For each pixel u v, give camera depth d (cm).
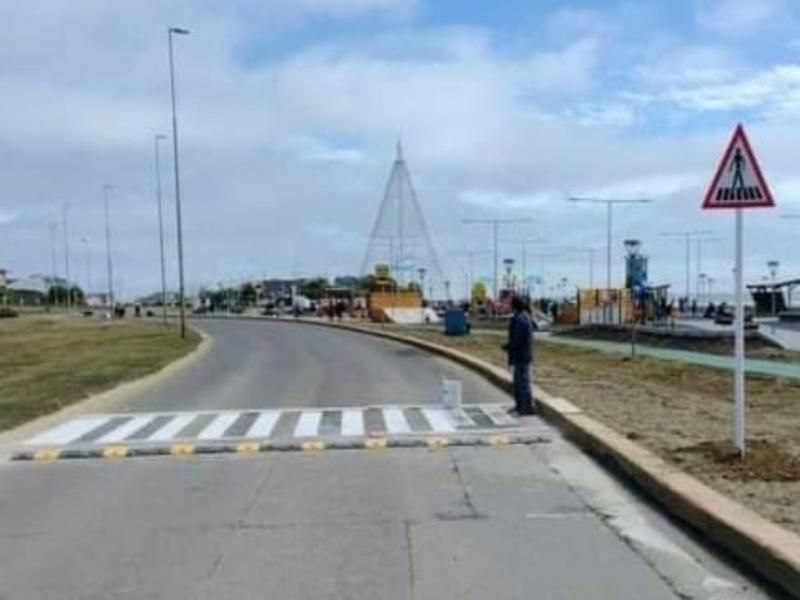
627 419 1495
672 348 3722
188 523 898
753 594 653
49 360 3459
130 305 16025
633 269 4781
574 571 714
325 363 3241
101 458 1309
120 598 671
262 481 1109
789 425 1421
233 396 2162
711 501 836
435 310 8825
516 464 1201
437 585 686
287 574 721
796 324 4938
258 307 14512
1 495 1058
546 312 8519
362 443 1391
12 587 702
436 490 1036
